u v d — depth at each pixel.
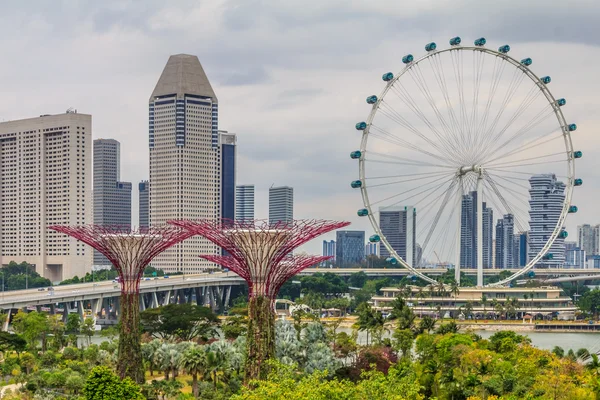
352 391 144.88
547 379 189.88
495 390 192.88
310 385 145.12
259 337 185.62
